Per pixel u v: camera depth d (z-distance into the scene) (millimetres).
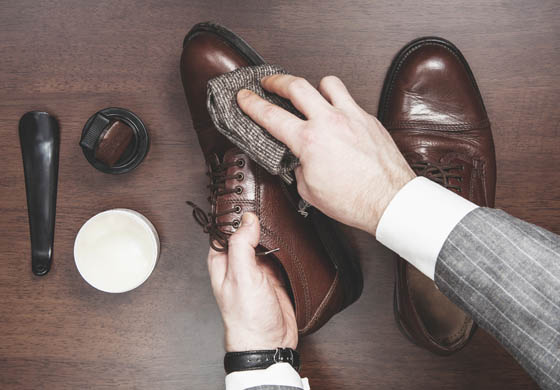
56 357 851
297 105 486
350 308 854
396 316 827
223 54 760
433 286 803
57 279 843
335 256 756
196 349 850
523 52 835
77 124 833
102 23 825
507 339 364
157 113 831
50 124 819
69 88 831
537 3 826
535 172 849
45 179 820
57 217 837
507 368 853
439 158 820
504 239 375
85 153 793
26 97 831
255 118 503
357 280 798
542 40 832
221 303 587
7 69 828
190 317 848
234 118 524
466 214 407
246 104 511
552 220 852
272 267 742
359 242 849
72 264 843
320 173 487
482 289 374
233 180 713
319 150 476
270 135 519
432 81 821
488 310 373
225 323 583
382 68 833
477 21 831
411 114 827
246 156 712
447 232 411
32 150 816
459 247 393
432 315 808
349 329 854
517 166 851
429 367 854
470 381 855
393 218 461
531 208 853
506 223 384
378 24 829
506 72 840
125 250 812
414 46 825
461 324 791
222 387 850
